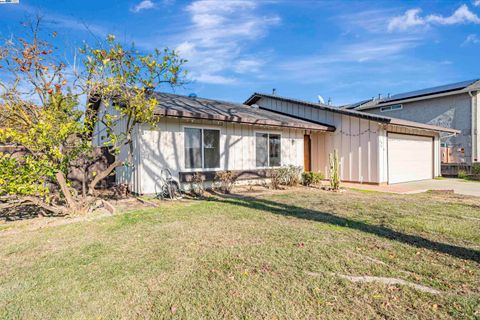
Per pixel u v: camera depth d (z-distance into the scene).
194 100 11.70
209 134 9.55
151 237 4.22
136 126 8.20
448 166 15.17
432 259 3.35
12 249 3.75
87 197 6.58
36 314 2.29
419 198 7.75
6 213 6.04
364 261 3.28
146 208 6.46
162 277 2.91
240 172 10.00
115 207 6.62
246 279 2.85
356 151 11.42
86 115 6.12
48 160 5.23
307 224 4.91
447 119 17.19
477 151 16.03
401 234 4.30
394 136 11.56
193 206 6.60
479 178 13.61
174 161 8.75
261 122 9.74
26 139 4.83
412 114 19.03
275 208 6.30
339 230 4.53
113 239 4.14
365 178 11.11
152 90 6.57
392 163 11.39
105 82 6.12
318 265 3.17
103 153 10.16
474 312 2.27
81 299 2.51
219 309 2.35
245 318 2.22
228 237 4.20
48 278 2.90
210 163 9.55
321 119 12.70
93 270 3.08
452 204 6.75
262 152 11.07
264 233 4.38
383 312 2.29
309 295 2.54
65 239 4.16
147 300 2.49
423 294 2.55
